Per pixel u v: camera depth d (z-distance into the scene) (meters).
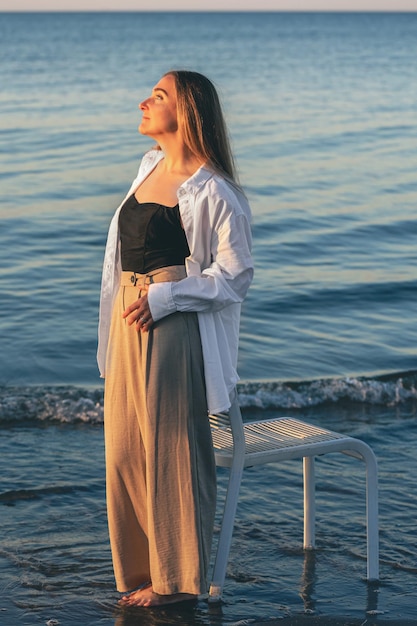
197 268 2.94
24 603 3.05
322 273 9.20
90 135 20.30
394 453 4.78
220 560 3.05
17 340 6.99
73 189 13.80
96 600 3.09
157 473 2.92
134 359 2.92
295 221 11.66
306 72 41.78
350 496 4.12
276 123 22.81
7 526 3.71
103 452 4.73
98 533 3.67
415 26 140.75
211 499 2.99
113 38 83.81
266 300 8.20
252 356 6.72
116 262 3.05
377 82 36.41
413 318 7.77
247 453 2.99
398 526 3.78
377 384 5.92
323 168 16.14
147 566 3.12
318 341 7.12
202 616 2.98
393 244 10.58
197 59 50.47
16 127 21.38
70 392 5.61
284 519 3.85
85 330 7.30
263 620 2.95
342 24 152.75
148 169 3.06
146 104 2.97
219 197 2.86
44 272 9.03
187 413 2.88
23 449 4.75
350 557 3.47
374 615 3.00
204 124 2.91
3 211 11.97
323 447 3.07
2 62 47.28
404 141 20.00
